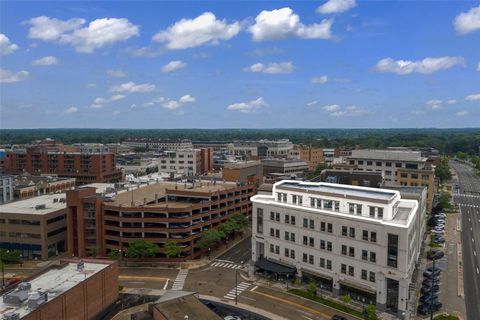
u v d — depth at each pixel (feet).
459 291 326.85
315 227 334.24
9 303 231.09
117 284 306.96
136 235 409.90
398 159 645.10
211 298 322.55
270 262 368.07
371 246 298.76
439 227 514.27
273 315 291.58
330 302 309.22
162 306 261.03
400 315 284.20
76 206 422.41
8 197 608.60
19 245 435.94
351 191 343.46
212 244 436.35
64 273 283.18
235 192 508.53
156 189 515.50
